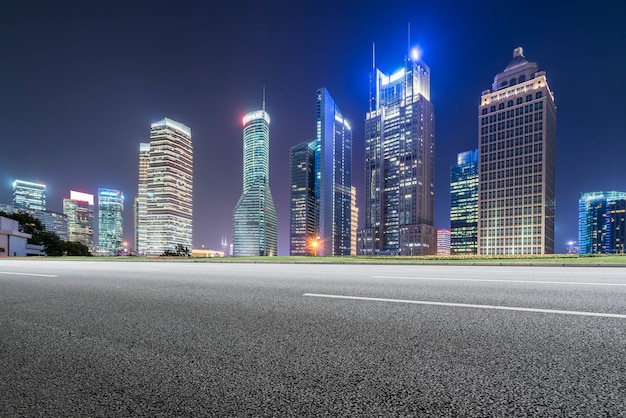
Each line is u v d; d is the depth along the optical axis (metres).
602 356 2.90
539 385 2.36
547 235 137.50
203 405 2.17
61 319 4.54
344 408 2.09
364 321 4.19
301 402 2.18
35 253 71.12
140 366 2.84
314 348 3.21
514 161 144.62
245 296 6.23
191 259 27.67
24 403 2.23
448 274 10.30
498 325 3.91
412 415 1.99
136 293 6.77
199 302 5.69
